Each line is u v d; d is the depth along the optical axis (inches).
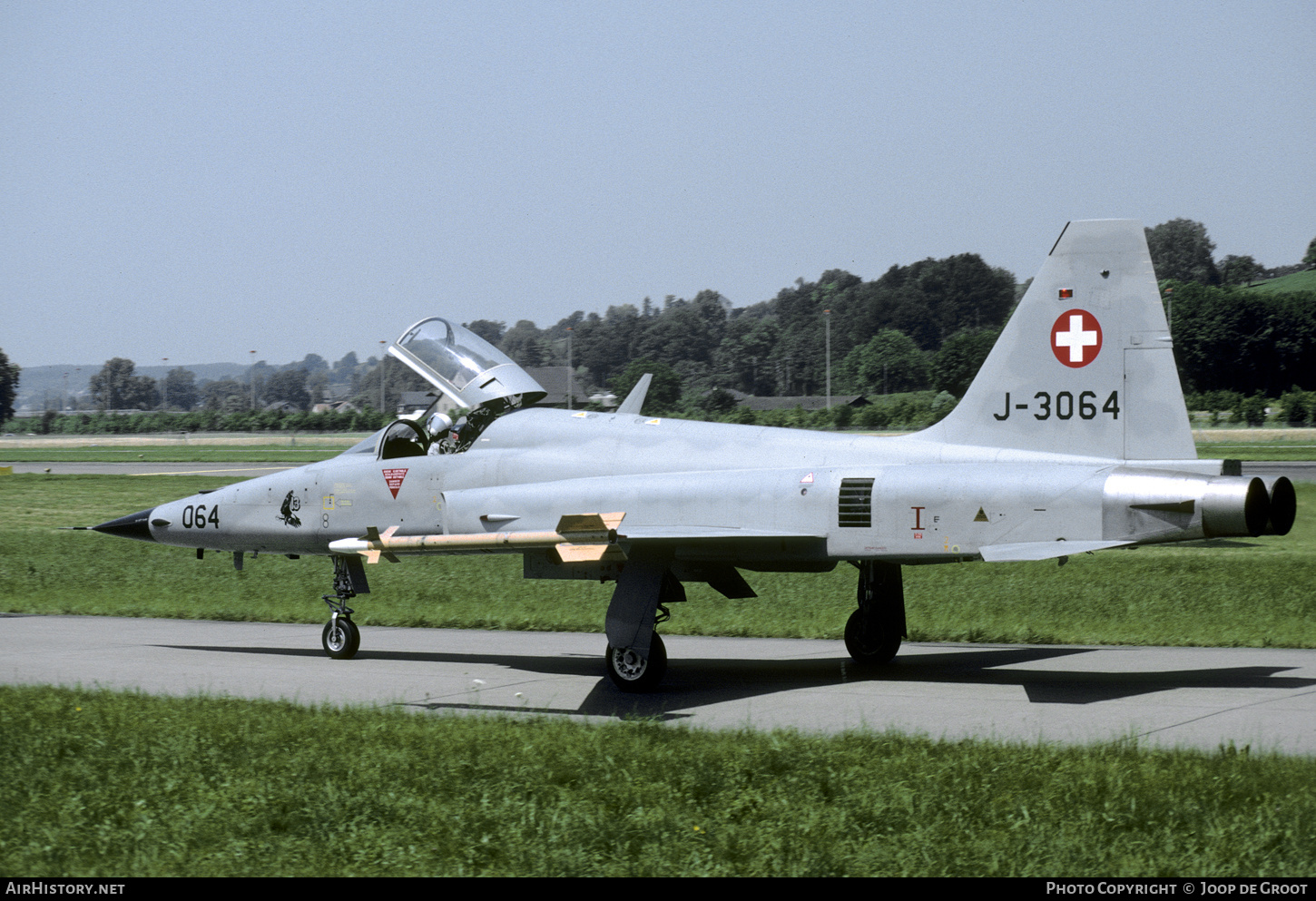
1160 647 997.2
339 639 999.6
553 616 1210.6
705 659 985.5
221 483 3735.2
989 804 499.2
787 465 878.4
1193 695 777.6
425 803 515.8
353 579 1025.5
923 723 703.7
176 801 531.5
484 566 1670.8
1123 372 802.8
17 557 1845.5
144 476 4121.6
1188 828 467.5
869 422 7411.4
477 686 863.1
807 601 1301.7
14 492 3454.7
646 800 520.7
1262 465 3513.8
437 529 997.2
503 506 935.7
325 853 460.8
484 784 545.6
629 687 837.8
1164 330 792.9
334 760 584.4
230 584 1510.8
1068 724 692.7
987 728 686.5
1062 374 819.4
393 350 1092.5
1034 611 1170.6
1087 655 960.9
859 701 782.5
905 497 804.6
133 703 741.3
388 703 785.6
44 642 1099.3
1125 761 560.4
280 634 1157.1
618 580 855.7
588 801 517.0
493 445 991.0
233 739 633.6
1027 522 772.0
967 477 797.9
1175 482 743.1
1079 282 816.3
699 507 865.5
